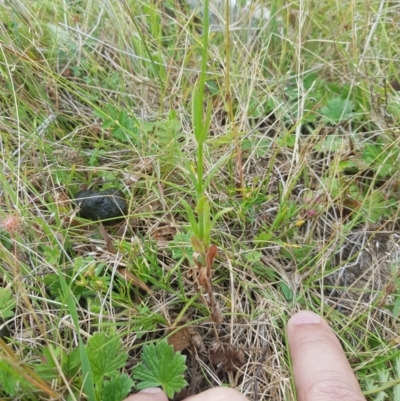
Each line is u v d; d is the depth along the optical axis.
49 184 0.16
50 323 0.13
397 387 0.13
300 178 0.18
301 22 0.20
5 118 0.17
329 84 0.21
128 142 0.17
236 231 0.16
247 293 0.15
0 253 0.13
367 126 0.19
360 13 0.22
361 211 0.17
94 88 0.19
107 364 0.12
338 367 0.12
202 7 0.21
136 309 0.14
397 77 0.20
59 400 0.11
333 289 0.15
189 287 0.15
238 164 0.15
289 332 0.14
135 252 0.14
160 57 0.19
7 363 0.10
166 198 0.16
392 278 0.15
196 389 0.13
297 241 0.16
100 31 0.21
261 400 0.13
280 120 0.18
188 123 0.18
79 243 0.15
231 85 0.19
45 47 0.19
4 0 0.19
